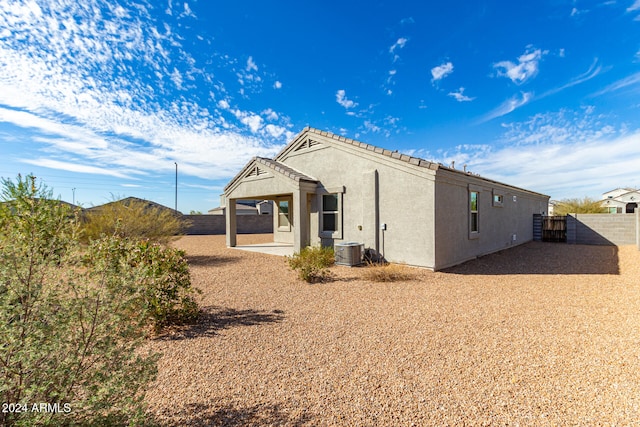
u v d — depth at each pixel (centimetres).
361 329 455
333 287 720
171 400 283
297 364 351
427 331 443
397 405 272
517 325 462
